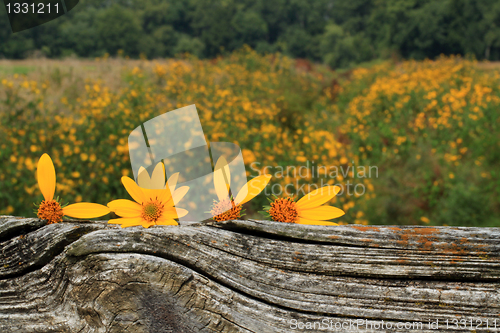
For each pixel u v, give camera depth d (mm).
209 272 647
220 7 42281
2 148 3828
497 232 674
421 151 4965
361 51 32500
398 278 662
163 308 634
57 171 3627
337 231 675
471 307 645
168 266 637
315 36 43844
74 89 6555
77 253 644
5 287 662
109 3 40219
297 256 665
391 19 32875
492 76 9688
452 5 31016
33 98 5246
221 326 631
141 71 8492
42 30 28188
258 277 653
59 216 680
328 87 10328
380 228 683
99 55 31922
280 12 45938
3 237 671
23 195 3299
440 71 9711
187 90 6941
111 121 4566
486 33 32156
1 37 22906
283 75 10422
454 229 683
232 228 680
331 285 655
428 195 4125
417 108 6805
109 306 637
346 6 42906
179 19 42906
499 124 5641
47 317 650
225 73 9656
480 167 4547
